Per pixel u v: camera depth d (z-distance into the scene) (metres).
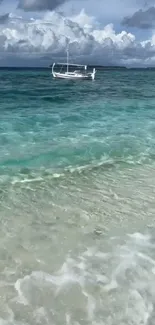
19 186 9.34
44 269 5.68
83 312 4.76
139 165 11.56
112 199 8.70
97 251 6.24
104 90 44.25
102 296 5.06
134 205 8.36
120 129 17.09
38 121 18.59
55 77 71.69
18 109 23.08
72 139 14.65
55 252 6.19
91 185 9.65
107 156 12.44
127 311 4.77
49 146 13.38
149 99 32.34
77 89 45.09
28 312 4.73
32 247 6.33
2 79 73.81
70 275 5.53
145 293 5.12
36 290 5.16
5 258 5.93
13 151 12.48
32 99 29.92
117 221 7.48
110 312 4.75
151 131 16.86
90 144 13.92
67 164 11.38
